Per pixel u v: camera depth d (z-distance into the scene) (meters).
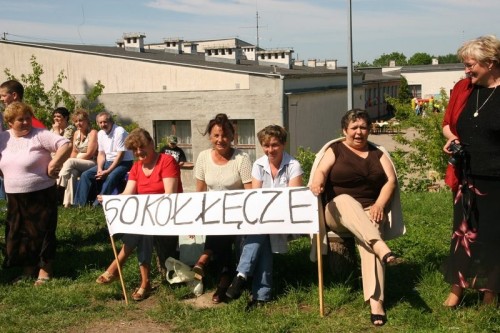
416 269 5.90
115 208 5.68
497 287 4.47
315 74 30.30
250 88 26.66
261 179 5.61
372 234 4.73
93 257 6.84
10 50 31.17
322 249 5.29
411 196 10.95
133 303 5.43
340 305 5.07
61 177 9.62
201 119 27.78
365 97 50.81
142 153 5.78
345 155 5.21
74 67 30.08
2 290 5.77
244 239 5.57
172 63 27.97
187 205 5.41
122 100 29.23
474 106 4.56
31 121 5.98
